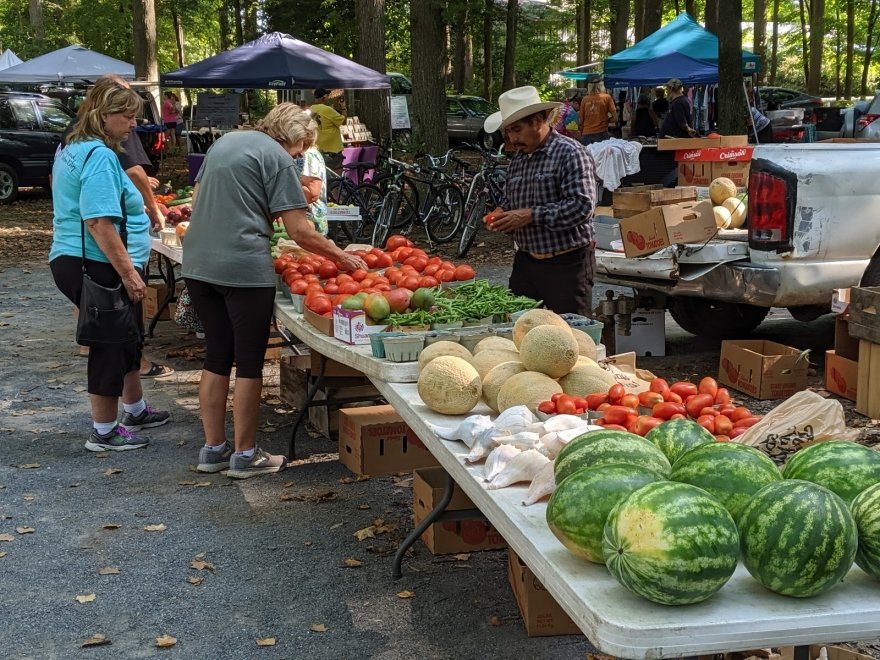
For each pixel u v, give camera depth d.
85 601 4.04
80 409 6.88
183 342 8.81
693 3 30.77
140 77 26.16
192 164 17.48
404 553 4.23
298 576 4.27
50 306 10.70
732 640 2.06
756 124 15.94
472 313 4.57
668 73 19.41
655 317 8.00
